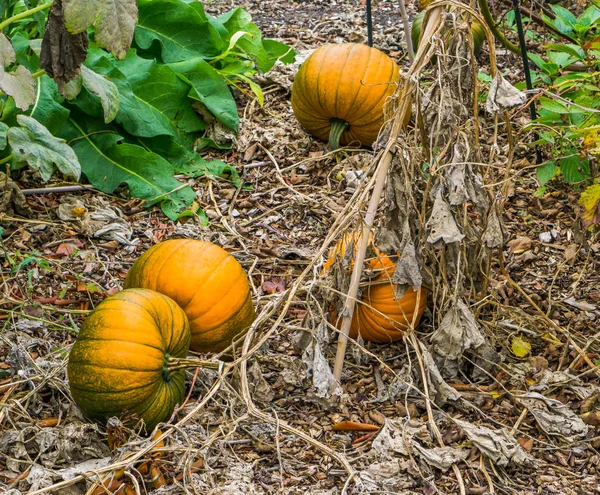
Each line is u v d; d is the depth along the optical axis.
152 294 3.26
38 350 3.76
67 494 2.93
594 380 3.62
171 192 5.14
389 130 3.51
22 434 3.13
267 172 5.58
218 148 5.78
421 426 3.25
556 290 4.28
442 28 3.48
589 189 3.85
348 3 8.84
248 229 4.95
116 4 3.49
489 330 3.82
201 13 6.11
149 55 6.07
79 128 5.21
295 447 3.24
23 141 4.31
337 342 3.85
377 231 3.62
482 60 6.89
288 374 3.55
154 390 3.12
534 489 3.04
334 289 3.55
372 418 3.39
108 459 3.02
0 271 4.30
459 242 3.49
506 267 4.46
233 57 6.46
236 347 3.66
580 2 6.24
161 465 3.04
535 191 5.15
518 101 3.35
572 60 5.36
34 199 5.01
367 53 5.52
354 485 3.00
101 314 3.11
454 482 3.06
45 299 4.12
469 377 3.69
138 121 5.35
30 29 5.41
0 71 3.61
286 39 7.67
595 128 4.02
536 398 3.36
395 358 3.77
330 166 5.60
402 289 3.51
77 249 4.56
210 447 3.18
